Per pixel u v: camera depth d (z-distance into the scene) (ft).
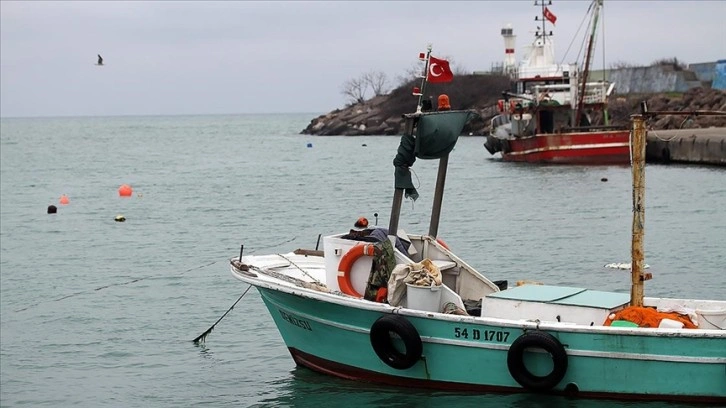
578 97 201.46
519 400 43.55
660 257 83.20
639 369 41.24
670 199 124.36
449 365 44.62
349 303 45.50
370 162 226.17
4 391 51.70
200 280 79.66
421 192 148.05
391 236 47.47
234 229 112.88
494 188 150.20
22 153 320.29
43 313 69.56
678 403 41.19
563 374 41.93
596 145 186.91
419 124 46.60
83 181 192.95
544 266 81.46
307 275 51.85
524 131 203.31
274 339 60.13
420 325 44.55
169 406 48.47
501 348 43.09
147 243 103.65
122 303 71.97
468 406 44.27
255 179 184.24
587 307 43.57
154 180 190.60
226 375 53.06
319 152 283.18
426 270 45.39
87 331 63.98
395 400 45.73
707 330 40.27
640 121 45.09
